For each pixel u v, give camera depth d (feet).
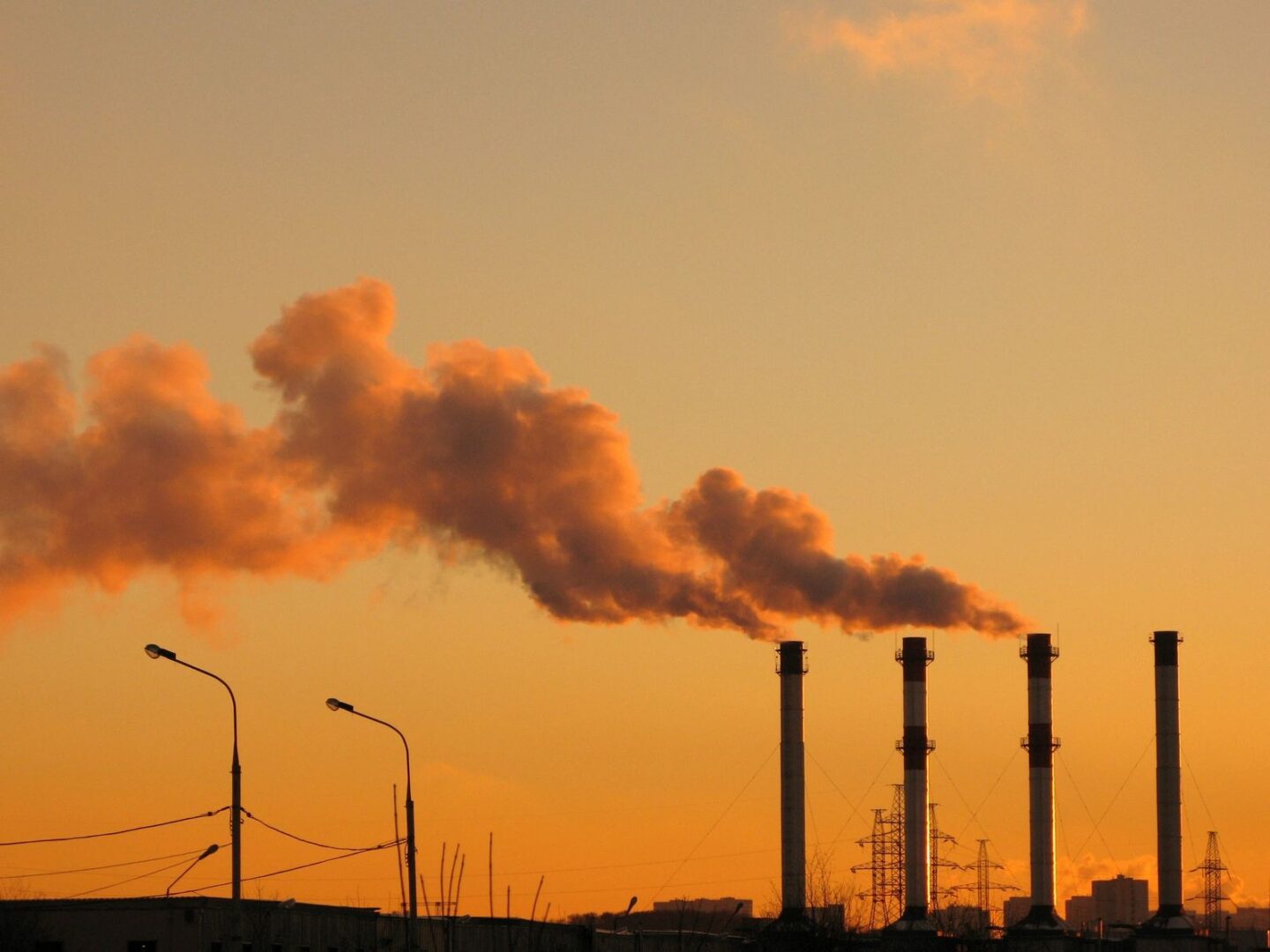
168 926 435.12
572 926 604.08
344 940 489.26
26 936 430.61
